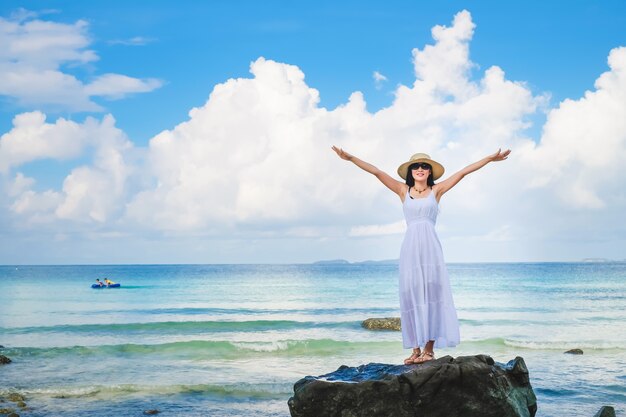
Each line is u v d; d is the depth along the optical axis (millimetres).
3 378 16469
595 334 26141
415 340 7723
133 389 15188
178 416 12953
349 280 84062
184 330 27766
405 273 7812
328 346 21578
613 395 14555
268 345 21203
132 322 31062
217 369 17828
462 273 122188
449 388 7285
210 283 74625
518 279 85688
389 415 7297
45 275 113562
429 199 7902
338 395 7395
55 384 15742
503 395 7340
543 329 27922
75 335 26078
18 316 33625
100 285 60812
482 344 22078
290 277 98000
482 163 8016
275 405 13867
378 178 8211
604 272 124062
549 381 16016
